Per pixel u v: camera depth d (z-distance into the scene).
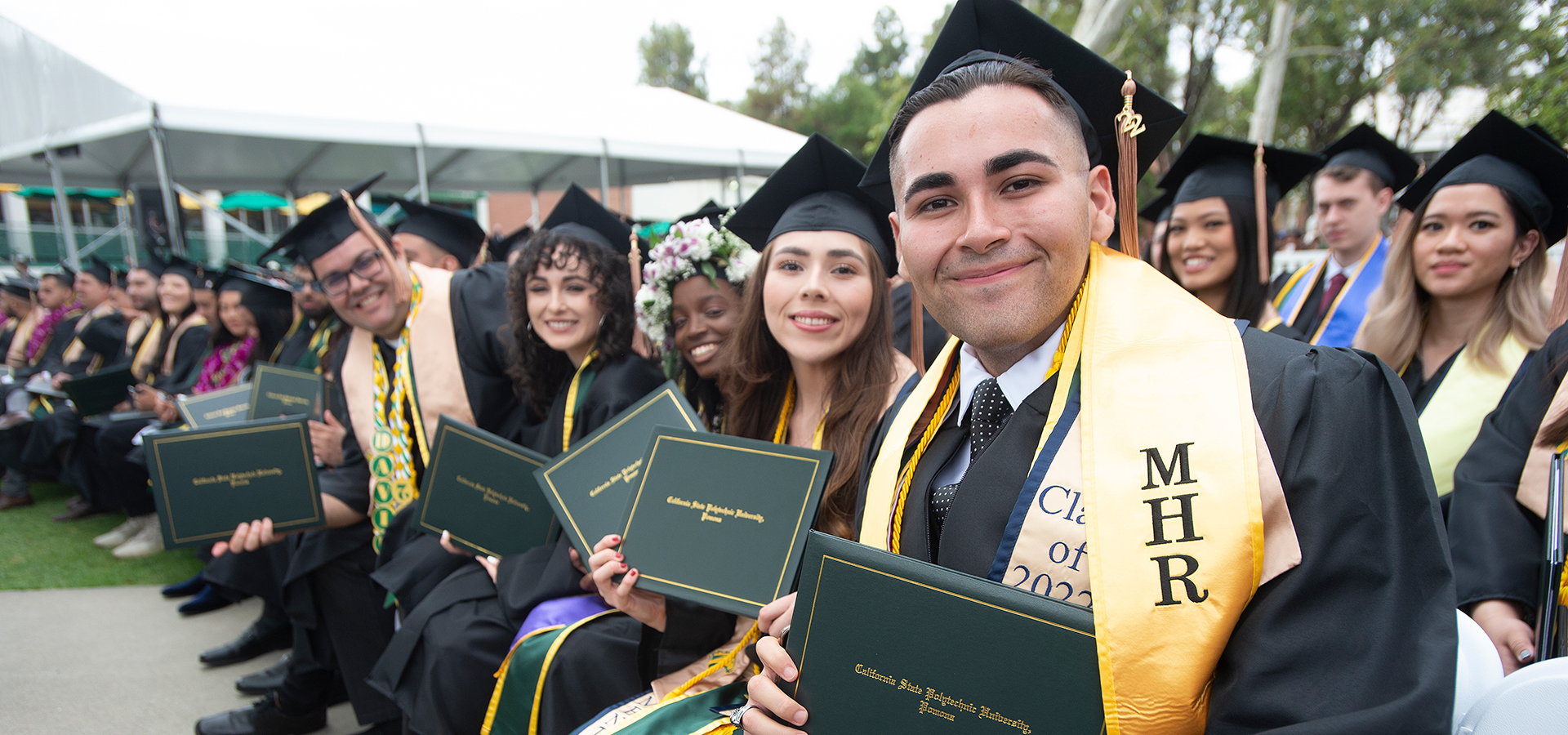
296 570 2.98
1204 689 0.91
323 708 3.22
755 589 1.58
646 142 11.84
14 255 17.27
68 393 5.81
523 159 12.02
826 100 36.41
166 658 3.87
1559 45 5.43
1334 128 17.83
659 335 2.62
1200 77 17.52
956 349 1.40
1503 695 1.01
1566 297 1.73
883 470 1.38
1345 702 0.83
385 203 15.35
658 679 1.91
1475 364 2.17
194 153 10.20
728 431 2.29
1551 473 1.38
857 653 1.08
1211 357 1.01
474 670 2.27
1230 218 2.93
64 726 3.26
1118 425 1.01
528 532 2.39
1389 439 0.96
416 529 2.81
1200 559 0.91
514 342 2.79
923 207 1.10
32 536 5.81
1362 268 3.76
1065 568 1.02
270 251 3.09
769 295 2.02
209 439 2.70
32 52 10.35
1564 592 1.28
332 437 3.19
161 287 6.61
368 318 3.04
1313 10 15.26
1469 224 2.16
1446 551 0.88
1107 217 1.19
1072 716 0.94
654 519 1.72
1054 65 1.33
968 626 1.01
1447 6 13.06
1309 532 0.90
